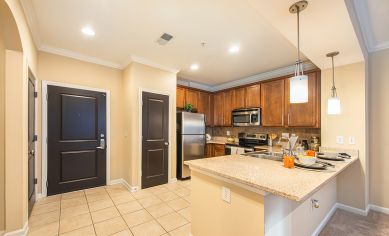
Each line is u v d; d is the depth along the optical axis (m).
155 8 1.91
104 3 1.84
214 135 5.44
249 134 4.42
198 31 2.36
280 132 3.95
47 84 2.89
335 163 1.84
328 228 2.16
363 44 2.35
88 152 3.27
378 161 2.58
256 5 1.40
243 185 1.35
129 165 3.31
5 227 1.84
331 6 1.39
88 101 3.28
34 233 1.97
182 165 3.90
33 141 2.62
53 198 2.84
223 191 1.52
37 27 2.30
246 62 3.46
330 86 2.75
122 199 2.87
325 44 2.02
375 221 2.31
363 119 2.47
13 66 1.88
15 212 1.87
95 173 3.35
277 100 3.63
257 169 1.55
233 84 4.90
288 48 2.84
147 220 2.26
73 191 3.12
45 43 2.76
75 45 2.81
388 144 2.52
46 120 2.88
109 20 2.14
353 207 2.56
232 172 1.46
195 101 4.67
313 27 1.68
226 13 1.98
